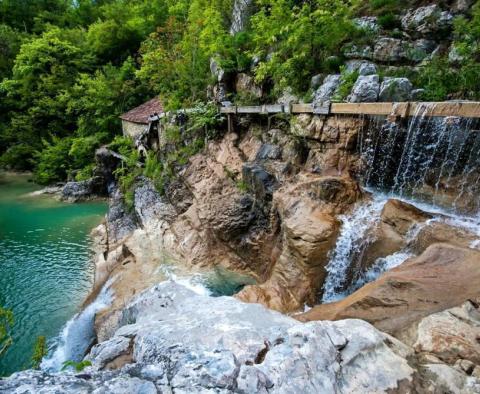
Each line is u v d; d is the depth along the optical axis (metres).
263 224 8.47
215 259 9.21
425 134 6.38
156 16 26.11
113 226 13.18
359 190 6.96
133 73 23.30
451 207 6.23
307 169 8.10
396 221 5.79
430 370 2.36
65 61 25.42
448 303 3.31
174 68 16.44
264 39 11.23
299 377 2.16
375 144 7.18
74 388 2.08
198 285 8.23
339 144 7.59
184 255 9.55
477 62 6.98
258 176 8.59
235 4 14.69
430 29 8.62
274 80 10.55
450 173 6.29
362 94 7.20
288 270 6.59
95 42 25.73
